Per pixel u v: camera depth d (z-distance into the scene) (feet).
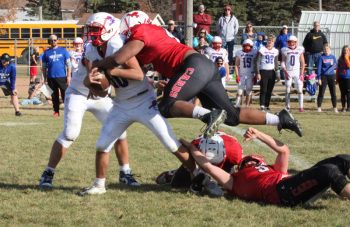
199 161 28.71
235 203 27.50
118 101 28.71
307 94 97.04
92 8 226.99
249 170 28.22
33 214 25.77
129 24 28.94
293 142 48.49
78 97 31.12
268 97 79.25
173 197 28.94
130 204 27.50
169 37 29.04
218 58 73.67
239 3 209.15
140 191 30.35
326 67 78.74
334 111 79.71
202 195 29.37
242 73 79.56
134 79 27.68
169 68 28.63
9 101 96.02
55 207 26.94
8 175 34.88
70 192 30.07
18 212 26.08
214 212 25.96
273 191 26.94
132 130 56.13
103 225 24.08
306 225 23.95
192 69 28.12
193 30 97.14
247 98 80.43
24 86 124.77
